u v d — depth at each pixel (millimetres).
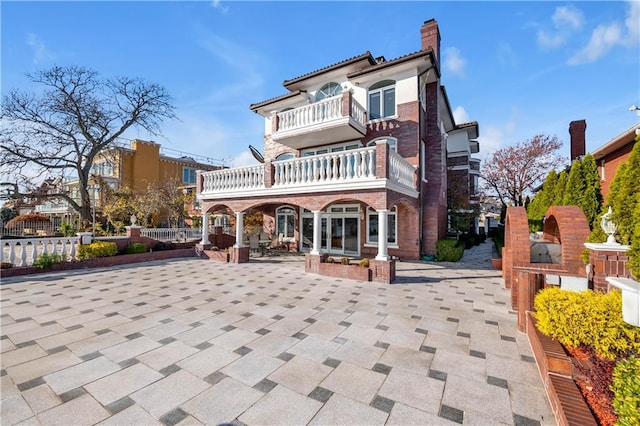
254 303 7180
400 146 14508
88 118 21078
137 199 24734
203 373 3902
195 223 29484
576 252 6492
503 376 3838
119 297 7660
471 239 22016
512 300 6676
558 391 2912
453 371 3973
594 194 10969
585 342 3607
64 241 11656
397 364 4172
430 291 8383
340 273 10266
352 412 3119
